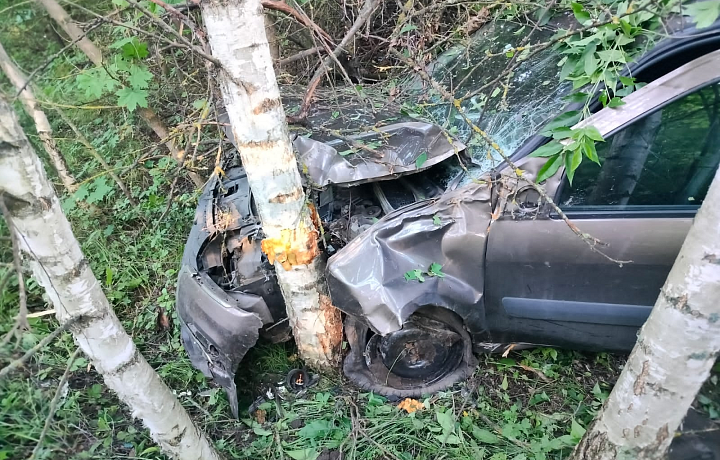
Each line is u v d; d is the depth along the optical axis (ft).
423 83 9.70
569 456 6.62
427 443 7.53
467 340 8.14
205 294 7.95
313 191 8.72
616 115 6.48
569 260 7.01
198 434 6.49
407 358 8.27
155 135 15.20
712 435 6.25
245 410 8.52
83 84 8.46
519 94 8.01
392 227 7.02
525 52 7.59
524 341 8.11
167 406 5.82
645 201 6.90
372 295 6.88
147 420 5.75
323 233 7.60
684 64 6.53
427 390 8.41
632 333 7.50
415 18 11.28
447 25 11.43
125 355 5.27
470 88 8.86
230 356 7.71
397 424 7.83
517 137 7.46
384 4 12.05
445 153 7.45
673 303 4.47
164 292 10.89
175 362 9.46
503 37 9.36
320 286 7.65
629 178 6.81
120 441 7.88
